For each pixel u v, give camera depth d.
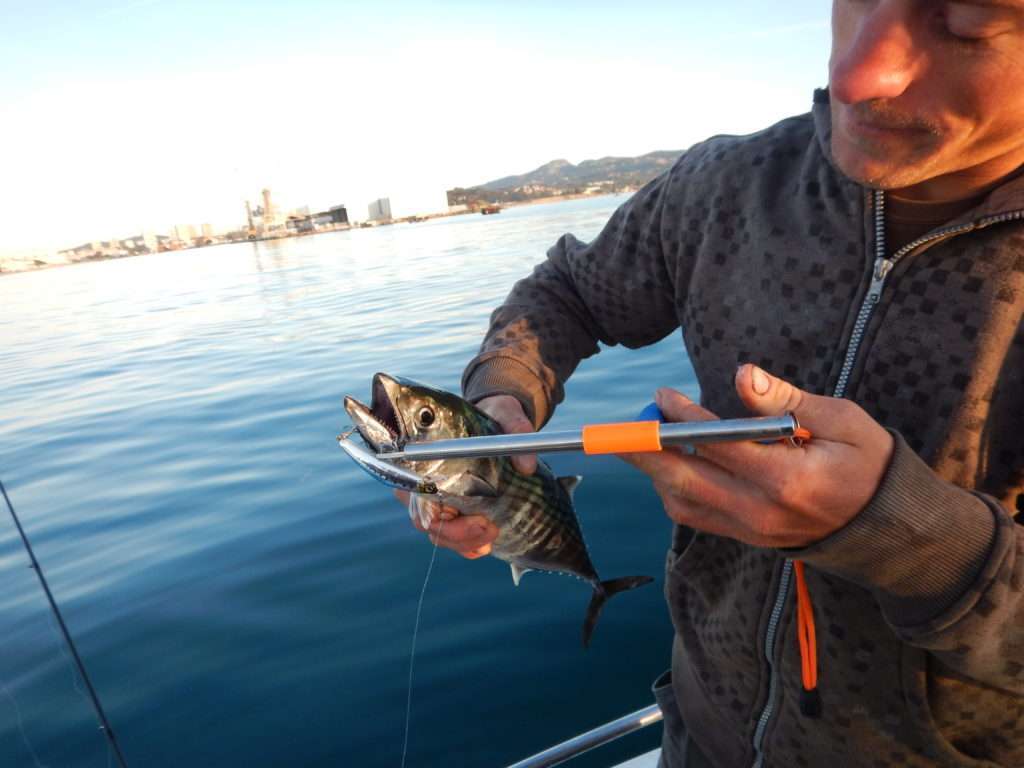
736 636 1.42
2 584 5.18
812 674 1.24
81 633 4.41
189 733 3.53
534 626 4.13
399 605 4.43
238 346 15.30
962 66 0.87
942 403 1.09
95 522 6.20
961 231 1.06
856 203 1.18
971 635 0.94
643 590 4.36
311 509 5.92
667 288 1.66
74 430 9.59
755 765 1.49
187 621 4.43
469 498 1.73
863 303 1.17
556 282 1.91
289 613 4.43
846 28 1.02
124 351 16.17
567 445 0.97
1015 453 1.07
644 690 3.61
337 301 21.36
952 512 0.90
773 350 1.31
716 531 1.04
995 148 0.96
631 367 9.56
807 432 0.91
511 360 1.74
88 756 3.41
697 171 1.51
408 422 1.60
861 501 0.89
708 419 0.98
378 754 3.34
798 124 1.40
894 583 0.95
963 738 1.21
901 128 0.95
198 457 7.76
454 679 3.77
